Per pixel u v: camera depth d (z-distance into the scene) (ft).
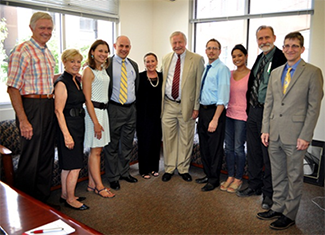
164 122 11.53
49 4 12.13
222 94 9.93
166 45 16.37
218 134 10.35
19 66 7.65
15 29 11.76
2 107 11.64
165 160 11.95
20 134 8.16
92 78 9.13
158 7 16.34
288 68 7.88
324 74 12.28
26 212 5.37
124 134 11.14
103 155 11.89
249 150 9.75
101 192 10.16
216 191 10.67
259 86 9.12
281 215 8.45
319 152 11.56
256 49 14.32
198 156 12.76
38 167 8.50
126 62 10.57
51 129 8.55
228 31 14.96
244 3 14.20
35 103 7.99
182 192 10.58
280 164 8.30
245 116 10.00
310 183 11.44
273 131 8.11
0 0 10.97
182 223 8.43
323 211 9.21
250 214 8.98
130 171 12.79
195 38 15.97
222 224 8.40
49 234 4.62
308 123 7.39
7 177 8.58
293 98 7.64
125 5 15.03
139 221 8.53
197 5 15.65
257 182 10.05
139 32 15.96
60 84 8.26
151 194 10.39
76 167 8.90
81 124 8.85
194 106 10.94
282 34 13.56
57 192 10.53
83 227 4.87
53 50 12.95
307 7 12.78
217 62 10.30
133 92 10.85
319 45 12.28
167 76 11.23
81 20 13.69
